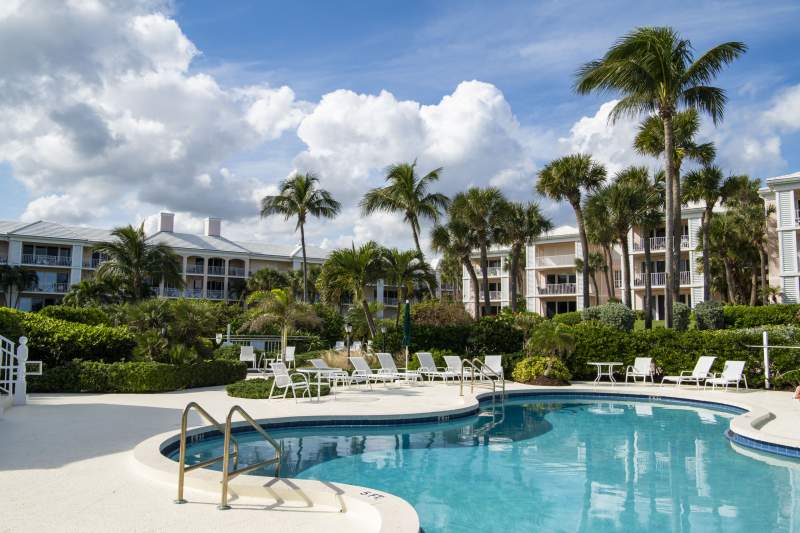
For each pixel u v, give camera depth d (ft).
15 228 157.07
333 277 73.05
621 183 100.22
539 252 157.28
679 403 48.11
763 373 52.21
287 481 17.54
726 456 27.76
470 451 28.55
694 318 84.48
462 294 202.49
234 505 16.52
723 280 129.70
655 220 96.17
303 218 124.36
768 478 23.52
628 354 59.62
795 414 36.14
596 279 152.66
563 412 43.04
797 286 102.01
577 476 23.84
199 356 52.47
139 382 44.50
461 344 66.64
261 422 31.58
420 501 20.22
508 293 172.04
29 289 155.43
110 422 29.73
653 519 18.39
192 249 173.17
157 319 51.31
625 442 31.19
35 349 45.50
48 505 15.97
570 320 109.40
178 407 35.99
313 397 43.14
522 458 27.09
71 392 44.29
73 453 22.41
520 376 58.03
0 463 20.72
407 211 94.43
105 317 66.33
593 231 110.11
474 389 51.80
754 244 122.11
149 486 18.17
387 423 34.45
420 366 58.49
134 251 111.55
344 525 14.85
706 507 19.66
